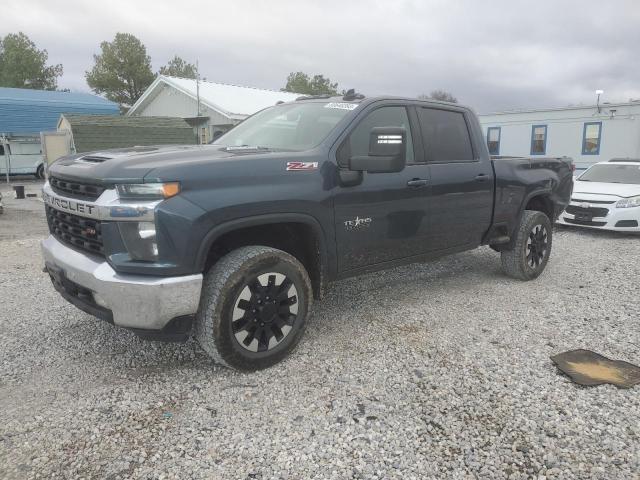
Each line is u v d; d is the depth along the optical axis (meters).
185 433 2.74
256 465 2.48
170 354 3.69
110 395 3.12
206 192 3.05
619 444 2.64
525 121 24.98
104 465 2.48
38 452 2.57
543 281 5.71
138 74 43.31
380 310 4.67
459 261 6.60
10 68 43.88
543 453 2.58
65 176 3.31
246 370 3.36
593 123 22.77
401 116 4.34
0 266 6.36
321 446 2.63
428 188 4.36
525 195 5.43
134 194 2.90
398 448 2.62
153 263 2.93
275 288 3.41
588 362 3.57
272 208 3.31
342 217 3.75
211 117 23.69
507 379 3.33
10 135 23.50
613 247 7.91
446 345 3.87
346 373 3.41
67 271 3.25
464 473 2.44
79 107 28.67
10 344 3.85
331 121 3.96
